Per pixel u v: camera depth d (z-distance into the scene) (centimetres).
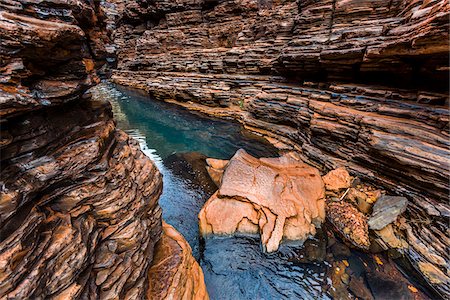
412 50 974
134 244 491
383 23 1348
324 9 1656
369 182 1066
